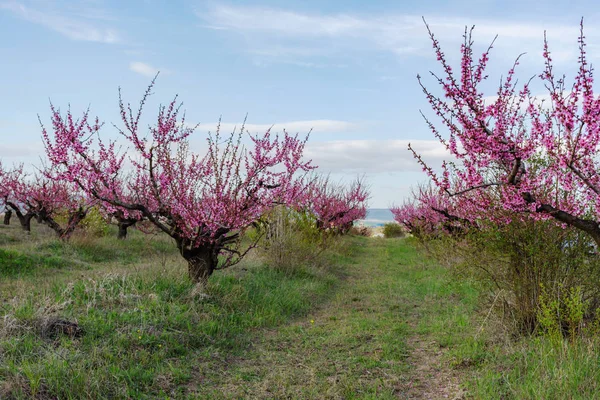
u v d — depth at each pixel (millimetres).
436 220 14367
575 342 4938
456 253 7527
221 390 4875
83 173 7762
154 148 8094
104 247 14727
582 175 4719
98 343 5391
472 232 6949
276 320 7668
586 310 5734
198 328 6461
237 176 8195
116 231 19578
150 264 10664
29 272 10781
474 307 8125
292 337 6879
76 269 11695
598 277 5906
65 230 14930
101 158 8203
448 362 5629
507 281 6520
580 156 4566
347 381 5055
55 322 5539
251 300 8398
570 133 4559
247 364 5730
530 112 4934
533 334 5910
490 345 5965
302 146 9203
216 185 7984
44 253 12680
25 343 5000
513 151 4855
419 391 4898
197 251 8375
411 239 22484
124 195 14195
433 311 8531
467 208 7219
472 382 4863
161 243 16641
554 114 4723
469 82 4863
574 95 4434
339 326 7539
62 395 4230
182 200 7965
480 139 4902
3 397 3947
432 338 6742
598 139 4363
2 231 16953
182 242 8289
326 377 5258
